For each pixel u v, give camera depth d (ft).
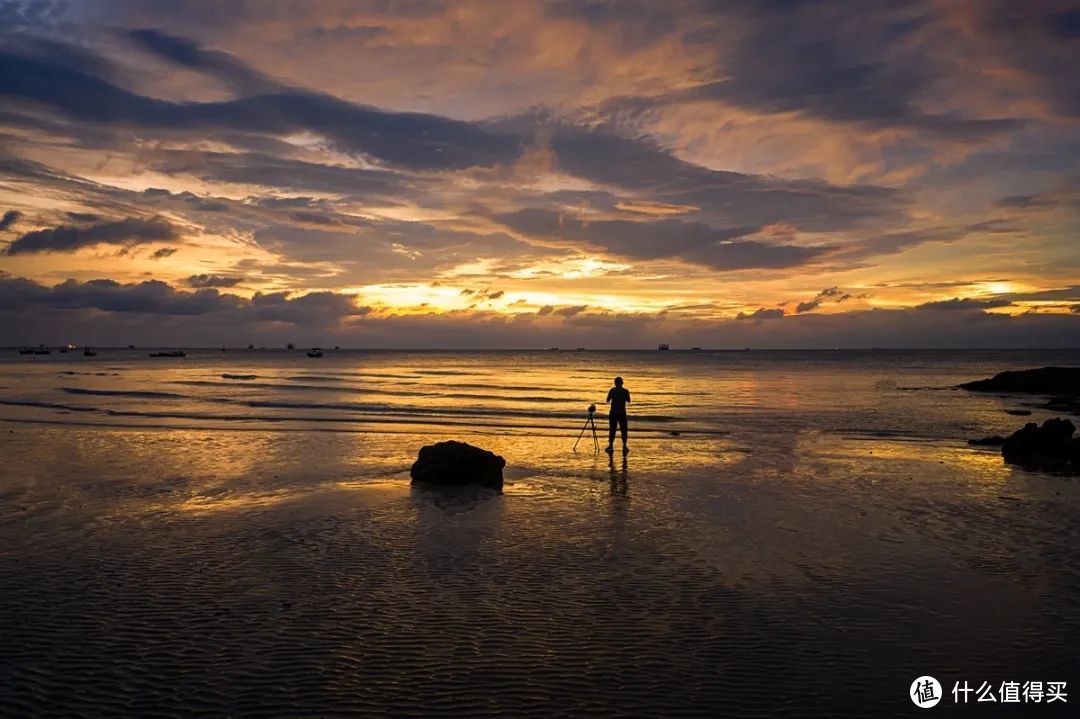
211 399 127.54
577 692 19.40
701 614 25.12
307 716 18.11
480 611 25.32
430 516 39.88
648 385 188.55
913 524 38.42
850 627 24.02
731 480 51.57
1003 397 149.07
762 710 18.54
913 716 18.33
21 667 20.79
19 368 304.30
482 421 94.02
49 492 45.96
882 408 117.19
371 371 286.05
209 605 25.80
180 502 43.24
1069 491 47.65
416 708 18.51
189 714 18.19
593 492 47.06
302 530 36.65
